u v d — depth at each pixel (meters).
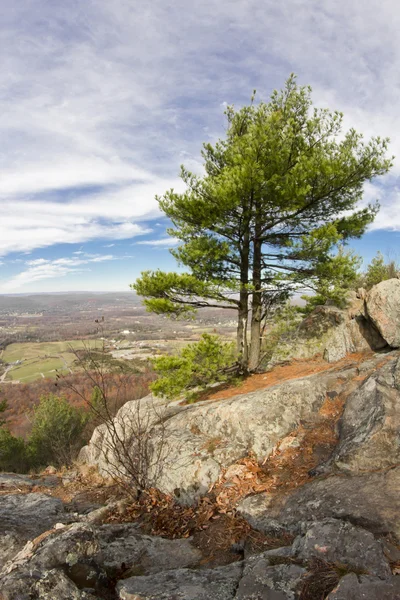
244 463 5.67
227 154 9.47
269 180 8.05
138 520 5.06
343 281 8.91
